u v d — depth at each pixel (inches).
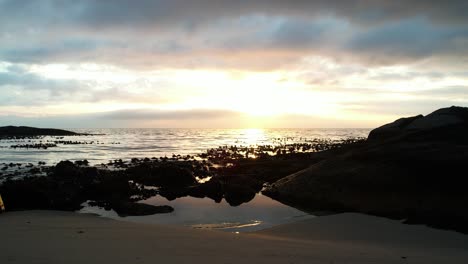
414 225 565.0
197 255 327.0
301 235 519.5
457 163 608.4
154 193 852.6
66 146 2714.1
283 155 1616.6
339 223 579.8
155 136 5002.5
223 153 1946.4
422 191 619.8
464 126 720.3
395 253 403.5
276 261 319.0
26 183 724.7
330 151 1234.0
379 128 883.4
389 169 673.0
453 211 569.6
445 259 382.9
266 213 679.7
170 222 620.4
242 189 813.9
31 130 5324.8
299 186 773.9
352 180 699.4
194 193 834.2
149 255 319.6
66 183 912.9
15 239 380.2
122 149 2402.8
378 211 625.0
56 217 567.5
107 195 802.8
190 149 2402.8
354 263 330.6
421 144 686.5
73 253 319.9
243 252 349.1
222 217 655.1
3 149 2378.2
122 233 429.4
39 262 290.7
